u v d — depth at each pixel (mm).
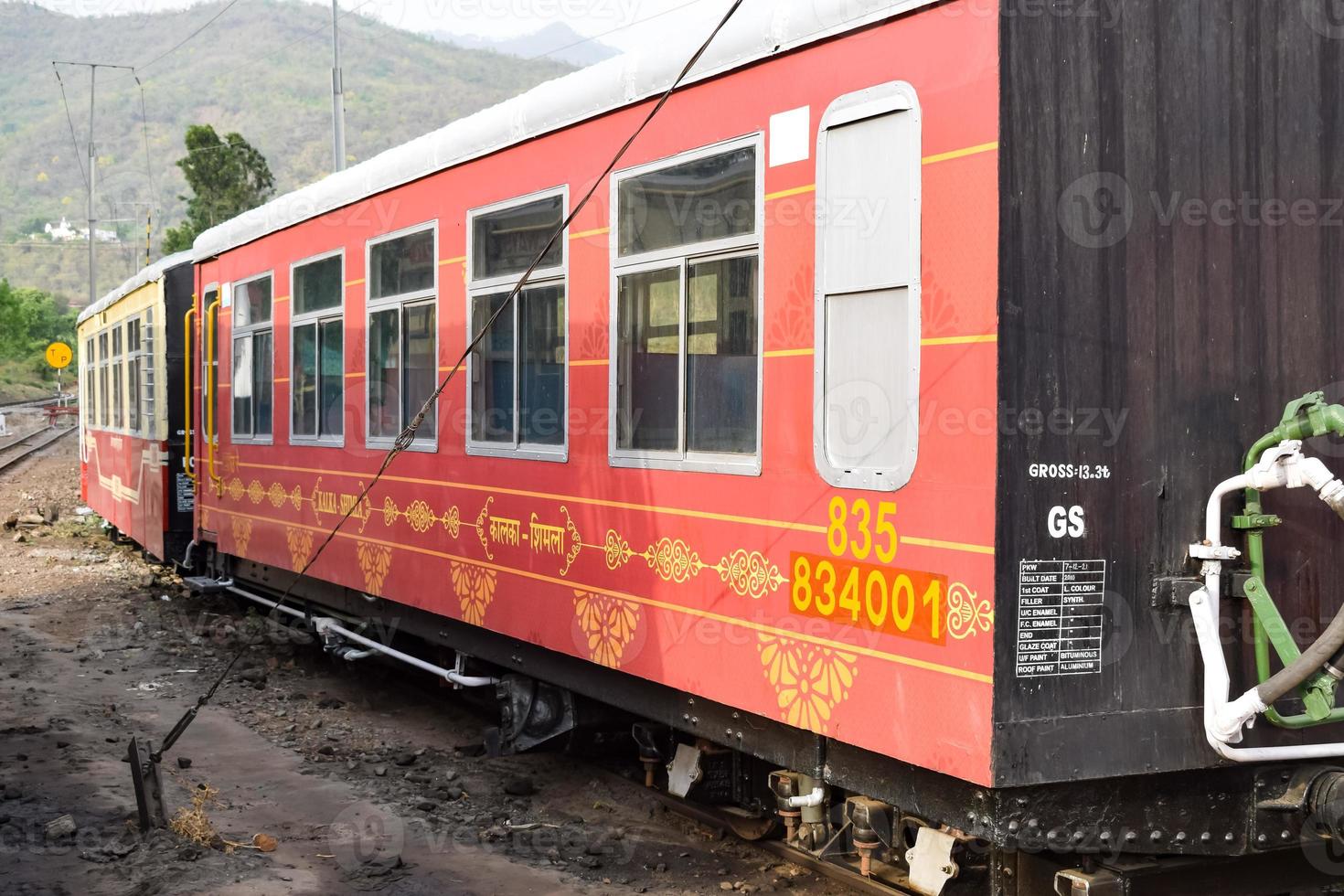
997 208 3598
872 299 4070
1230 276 3959
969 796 3826
